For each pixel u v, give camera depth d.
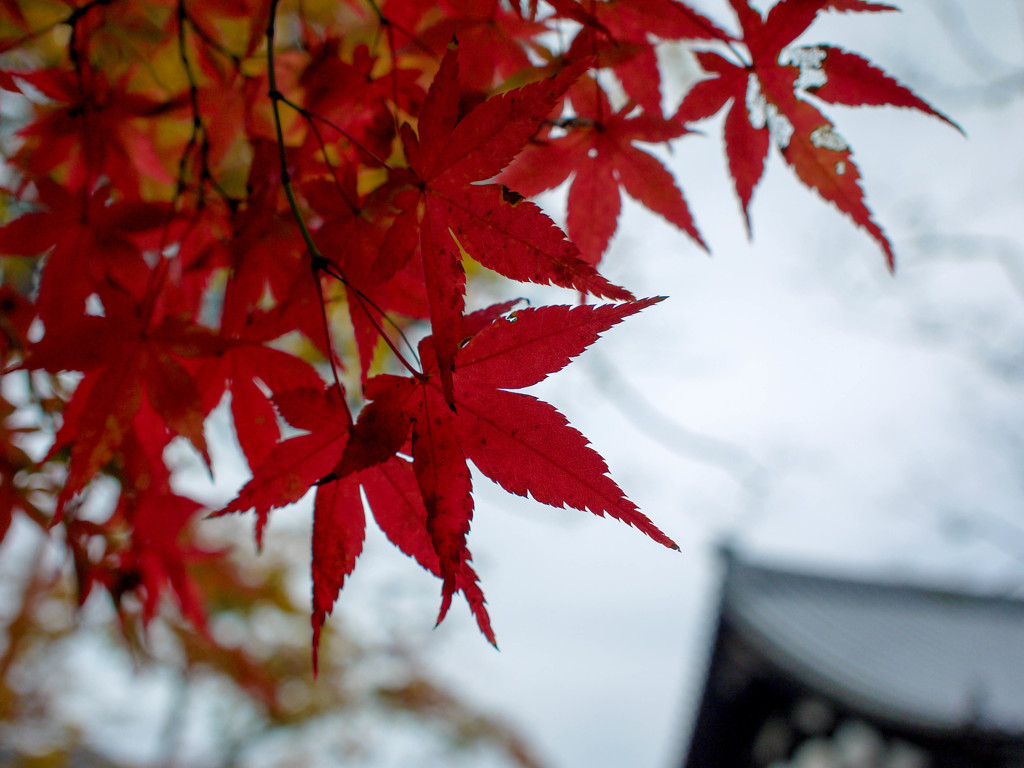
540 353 0.22
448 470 0.22
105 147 0.28
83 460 0.24
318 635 0.23
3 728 1.15
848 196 0.26
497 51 0.27
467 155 0.22
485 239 0.22
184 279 0.28
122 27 0.29
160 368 0.25
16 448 0.29
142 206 0.27
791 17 0.25
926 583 2.65
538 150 0.27
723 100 0.27
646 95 0.28
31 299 0.29
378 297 0.25
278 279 0.26
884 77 0.25
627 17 0.27
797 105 0.26
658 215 0.28
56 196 0.27
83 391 0.25
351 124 0.27
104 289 0.26
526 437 0.22
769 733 2.05
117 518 0.30
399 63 0.28
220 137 0.29
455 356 0.22
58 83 0.28
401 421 0.22
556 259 0.22
